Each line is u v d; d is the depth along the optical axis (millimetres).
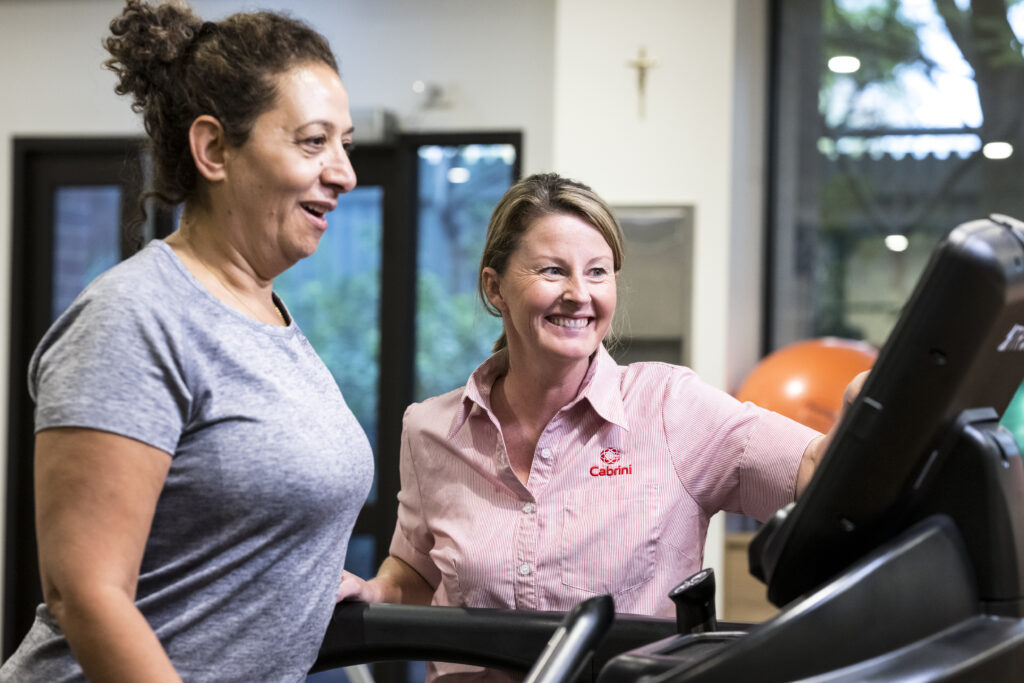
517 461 1674
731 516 4297
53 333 1168
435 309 4711
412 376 4723
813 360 3625
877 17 4484
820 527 974
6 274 4848
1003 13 4309
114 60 1282
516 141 4508
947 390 920
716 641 1061
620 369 1719
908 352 911
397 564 1774
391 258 4641
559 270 1573
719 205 4043
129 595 1121
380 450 4672
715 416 1619
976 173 4379
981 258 881
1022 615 989
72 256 4879
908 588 937
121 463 1104
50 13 4816
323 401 1299
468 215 4660
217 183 1252
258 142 1225
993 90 4344
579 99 4125
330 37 4645
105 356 1114
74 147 4809
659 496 1604
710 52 4039
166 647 1211
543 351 1583
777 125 4625
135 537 1125
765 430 1579
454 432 1698
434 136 4582
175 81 1237
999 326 917
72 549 1090
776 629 904
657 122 4078
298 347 1314
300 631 1301
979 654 921
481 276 1698
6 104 4855
